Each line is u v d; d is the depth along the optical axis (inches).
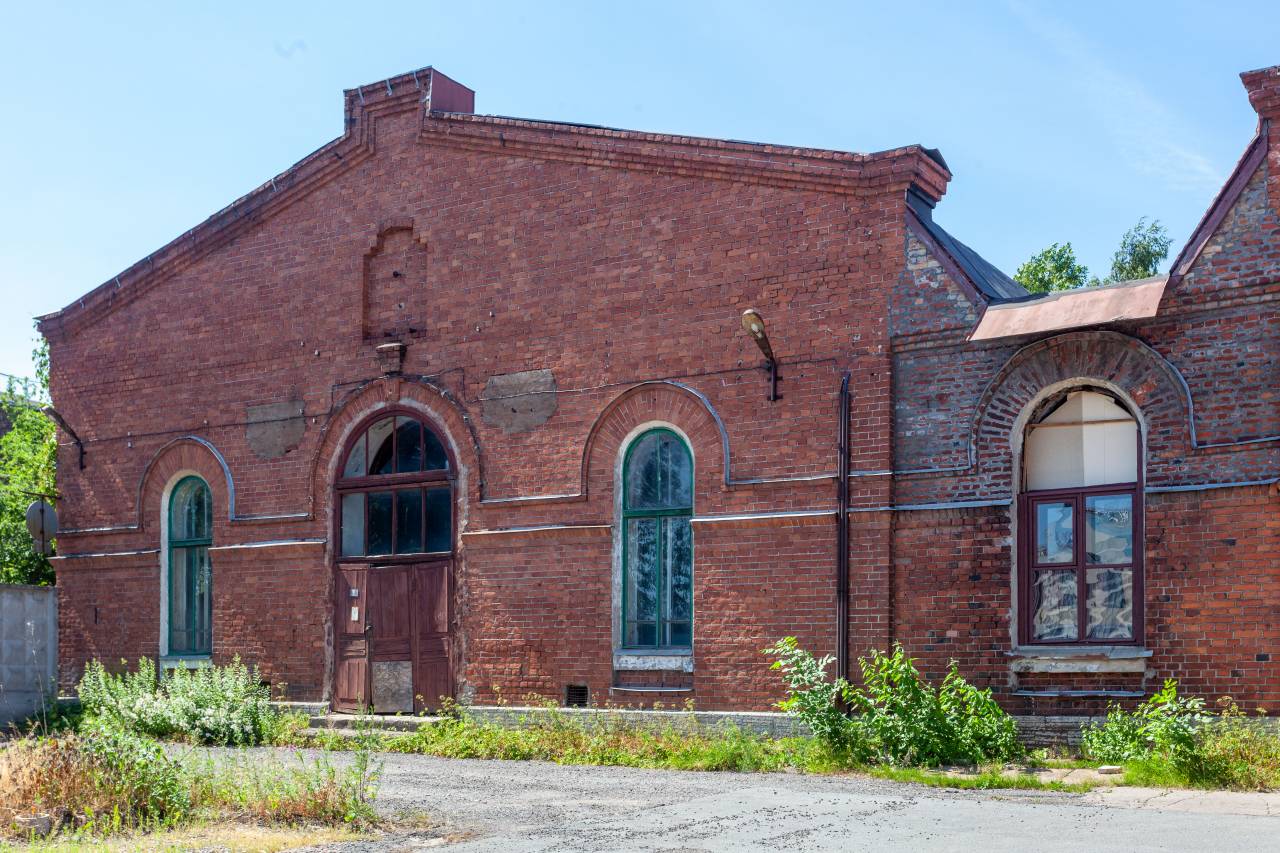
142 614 823.7
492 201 724.0
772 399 625.3
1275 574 510.0
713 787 489.4
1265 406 519.2
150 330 844.0
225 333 812.6
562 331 692.1
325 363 771.4
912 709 539.5
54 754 434.9
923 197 626.5
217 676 717.3
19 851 367.2
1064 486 569.6
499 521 700.7
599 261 684.7
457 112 747.4
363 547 748.6
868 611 592.1
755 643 618.5
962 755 528.4
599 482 672.4
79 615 848.9
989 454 576.4
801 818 404.8
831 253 619.5
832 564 602.2
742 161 642.8
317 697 748.6
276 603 770.2
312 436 769.6
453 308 731.4
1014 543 571.8
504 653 690.8
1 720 756.6
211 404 812.0
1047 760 526.3
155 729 692.1
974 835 367.2
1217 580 521.3
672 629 652.1
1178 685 526.0
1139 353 546.9
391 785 512.7
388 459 749.3
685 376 652.1
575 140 694.5
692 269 655.8
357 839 390.6
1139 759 490.3
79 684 817.5
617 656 657.6
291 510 772.0
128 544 836.6
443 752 634.2
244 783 458.0
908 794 457.4
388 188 762.2
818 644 601.9
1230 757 473.4
